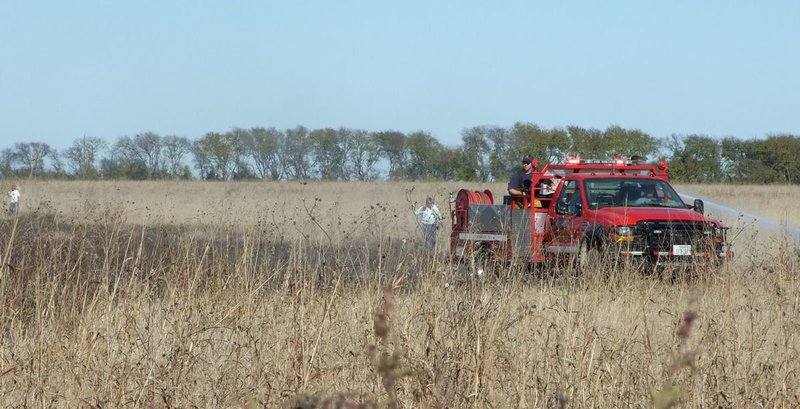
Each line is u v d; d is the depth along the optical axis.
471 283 18.98
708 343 17.67
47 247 22.53
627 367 16.62
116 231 24.86
